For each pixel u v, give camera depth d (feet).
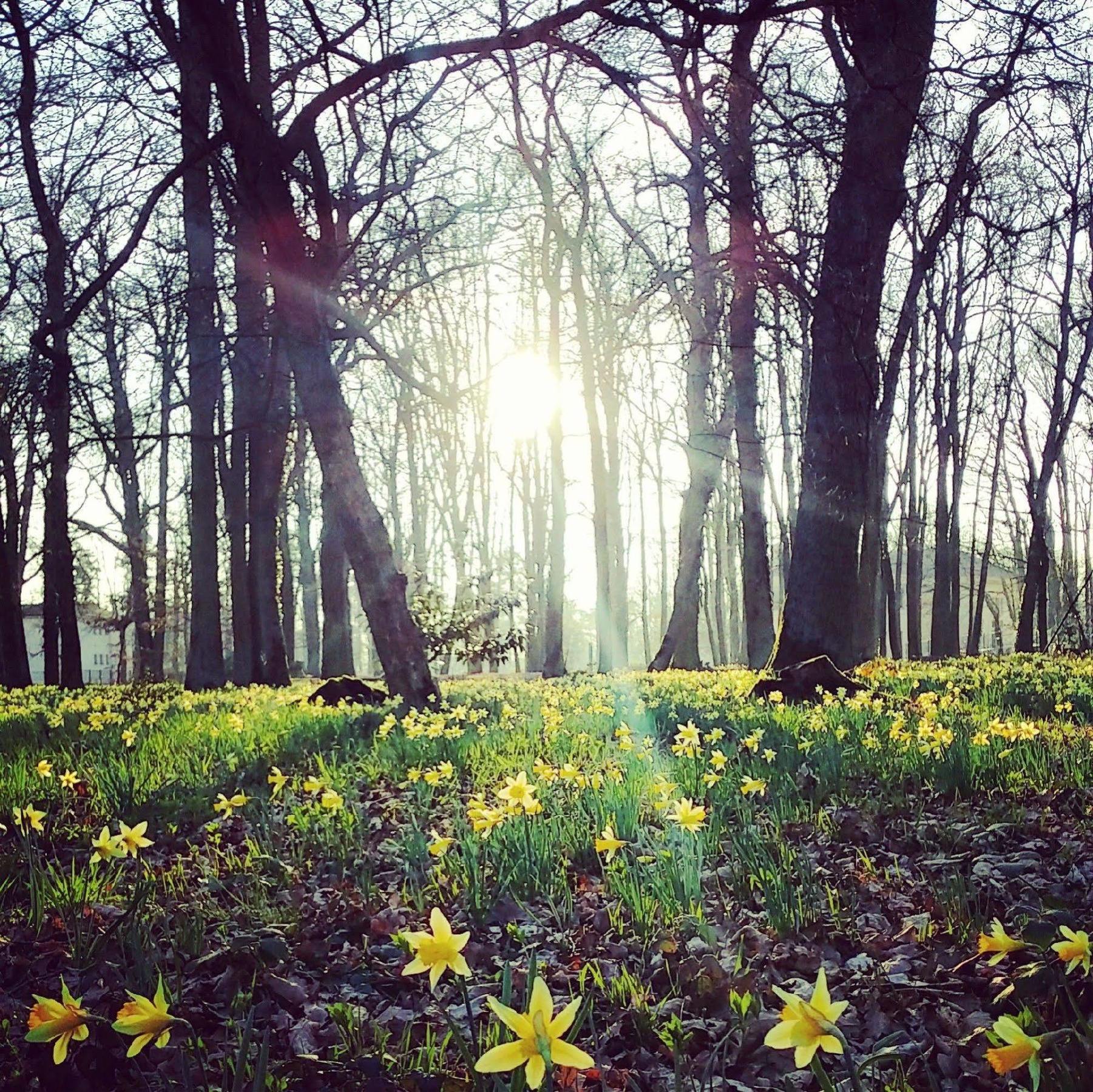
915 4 37.47
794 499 128.26
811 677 38.47
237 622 82.28
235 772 25.54
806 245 39.65
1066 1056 9.00
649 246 66.13
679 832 17.65
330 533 79.15
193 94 42.39
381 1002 12.55
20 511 107.76
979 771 21.89
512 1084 8.14
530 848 16.58
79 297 36.55
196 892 16.39
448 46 33.68
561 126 53.31
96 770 24.71
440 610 72.23
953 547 97.14
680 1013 11.69
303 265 39.70
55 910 15.25
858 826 18.54
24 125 34.60
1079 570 174.50
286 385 70.28
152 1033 7.89
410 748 27.45
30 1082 10.58
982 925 13.35
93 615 154.40
